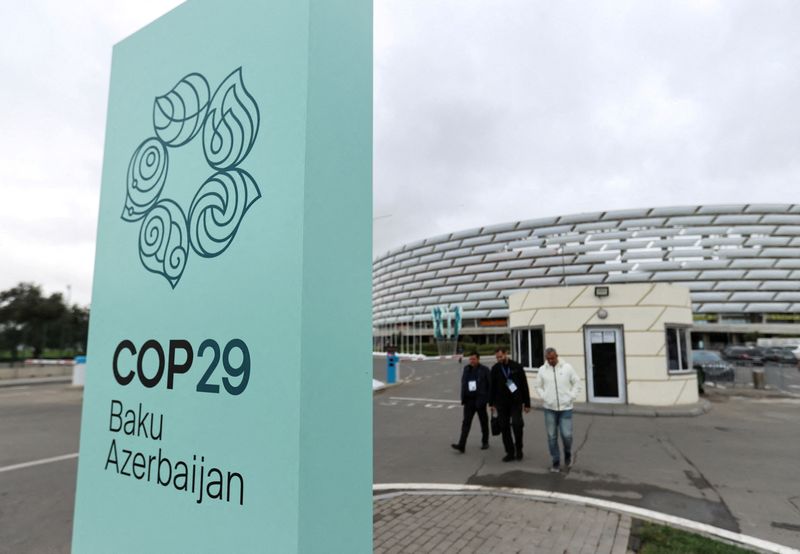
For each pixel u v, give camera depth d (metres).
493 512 4.67
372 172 1.84
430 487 5.61
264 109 1.64
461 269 97.00
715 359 18.81
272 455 1.45
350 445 1.59
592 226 88.44
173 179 1.91
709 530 4.23
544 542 3.92
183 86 1.95
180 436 1.72
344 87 1.73
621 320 12.70
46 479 5.97
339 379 1.57
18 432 9.21
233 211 1.68
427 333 90.25
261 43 1.69
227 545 1.52
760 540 4.01
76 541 2.05
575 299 13.19
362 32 1.86
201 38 1.91
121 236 2.09
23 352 27.31
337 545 1.50
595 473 6.22
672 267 81.06
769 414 11.41
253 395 1.52
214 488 1.59
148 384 1.86
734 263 79.25
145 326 1.92
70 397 15.45
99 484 2.00
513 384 7.00
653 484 5.71
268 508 1.43
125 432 1.93
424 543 3.91
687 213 83.44
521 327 14.49
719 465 6.61
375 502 5.02
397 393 16.61
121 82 2.24
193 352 1.72
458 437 8.70
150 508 1.78
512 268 91.94
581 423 10.16
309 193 1.51
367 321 1.73
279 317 1.49
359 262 1.72
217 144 1.77
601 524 4.32
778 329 72.19
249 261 1.60
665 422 10.27
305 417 1.42
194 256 1.77
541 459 7.03
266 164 1.61
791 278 77.50
